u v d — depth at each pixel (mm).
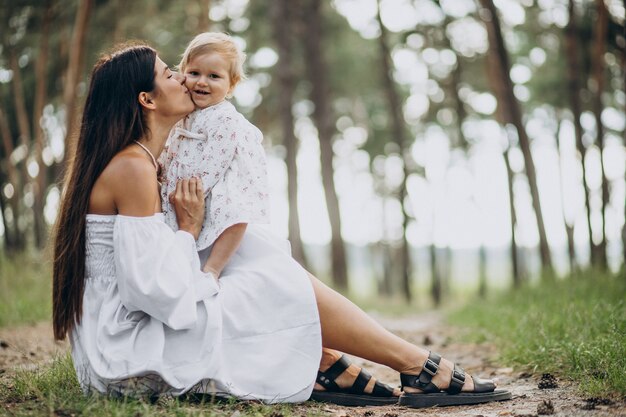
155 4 16062
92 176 3359
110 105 3396
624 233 10711
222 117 3459
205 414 3029
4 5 13891
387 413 3379
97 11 14875
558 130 18953
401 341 3592
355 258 50219
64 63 15242
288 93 18844
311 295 3398
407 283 22812
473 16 19438
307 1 20328
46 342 6234
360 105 26141
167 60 16938
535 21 17031
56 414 3002
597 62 12867
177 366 3238
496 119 20797
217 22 19203
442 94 22922
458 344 6828
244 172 3430
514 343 5477
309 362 3365
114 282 3340
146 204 3295
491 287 24297
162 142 3508
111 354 3229
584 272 10492
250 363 3316
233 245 3385
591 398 3463
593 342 4484
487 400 3605
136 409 3031
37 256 11695
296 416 3230
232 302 3346
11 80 15258
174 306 3199
